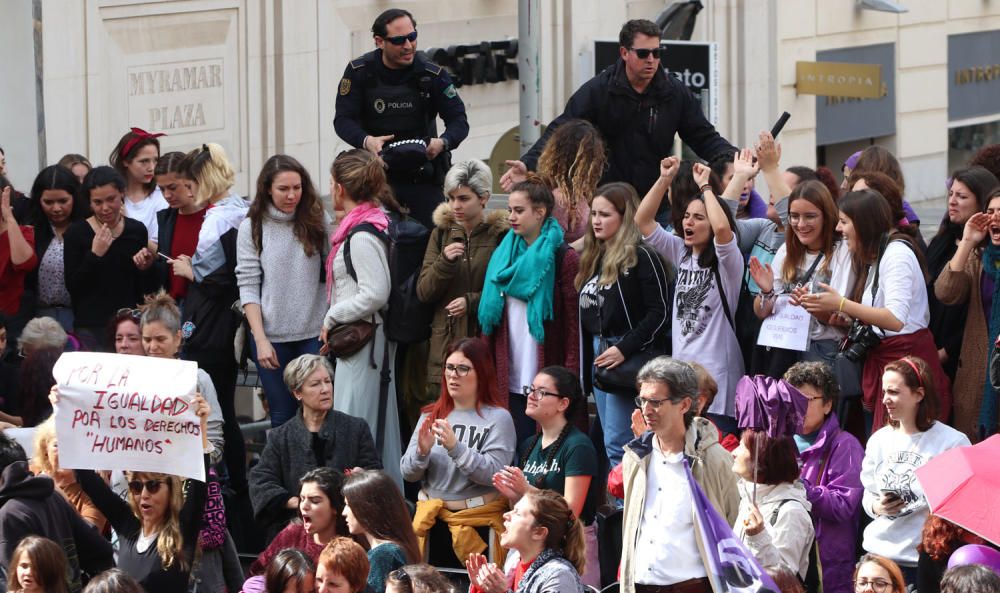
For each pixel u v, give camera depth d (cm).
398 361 3297
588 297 3056
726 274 3002
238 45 4984
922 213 5538
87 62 4700
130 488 2641
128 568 2641
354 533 2631
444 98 3488
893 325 2833
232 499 3225
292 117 5081
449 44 5359
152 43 4838
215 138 4972
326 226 3241
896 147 7312
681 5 5825
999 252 2892
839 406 2931
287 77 5062
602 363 3017
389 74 3466
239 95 5000
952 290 2953
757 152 3241
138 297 3391
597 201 3041
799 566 2536
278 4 5025
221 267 3259
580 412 2959
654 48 3403
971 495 2414
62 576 2405
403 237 3194
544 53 5612
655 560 2480
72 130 4681
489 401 2967
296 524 2767
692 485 2464
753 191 3400
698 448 2506
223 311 3269
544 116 5628
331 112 5191
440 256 3144
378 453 3080
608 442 3067
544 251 3084
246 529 3216
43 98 4612
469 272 3169
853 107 7019
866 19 7044
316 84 5134
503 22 5528
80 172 3719
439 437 2867
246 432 3631
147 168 3625
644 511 2509
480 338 3131
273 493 2948
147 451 2617
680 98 3484
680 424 2498
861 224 2898
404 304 3173
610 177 3488
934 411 2692
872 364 2888
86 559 2645
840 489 2706
